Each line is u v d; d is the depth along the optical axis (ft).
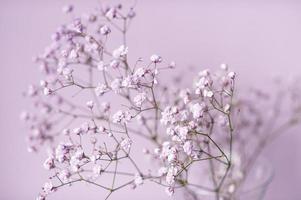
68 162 1.36
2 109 1.74
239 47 1.73
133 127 1.72
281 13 1.72
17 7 1.68
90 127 1.35
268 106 1.75
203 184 1.53
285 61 1.74
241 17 1.72
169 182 1.31
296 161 1.82
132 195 1.80
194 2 1.70
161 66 1.69
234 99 1.54
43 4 1.68
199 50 1.71
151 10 1.69
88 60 1.42
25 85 1.72
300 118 1.73
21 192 1.79
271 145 1.81
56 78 1.42
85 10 1.67
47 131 1.53
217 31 1.71
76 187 1.78
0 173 1.77
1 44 1.70
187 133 1.31
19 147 1.76
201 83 1.34
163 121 1.33
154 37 1.70
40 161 1.77
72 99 1.70
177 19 1.70
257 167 1.59
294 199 1.84
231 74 1.32
